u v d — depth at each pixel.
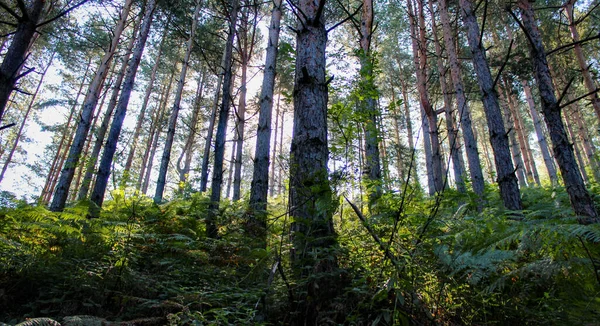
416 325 2.17
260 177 6.71
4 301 2.73
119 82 11.62
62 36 14.12
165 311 2.72
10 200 4.68
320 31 3.50
